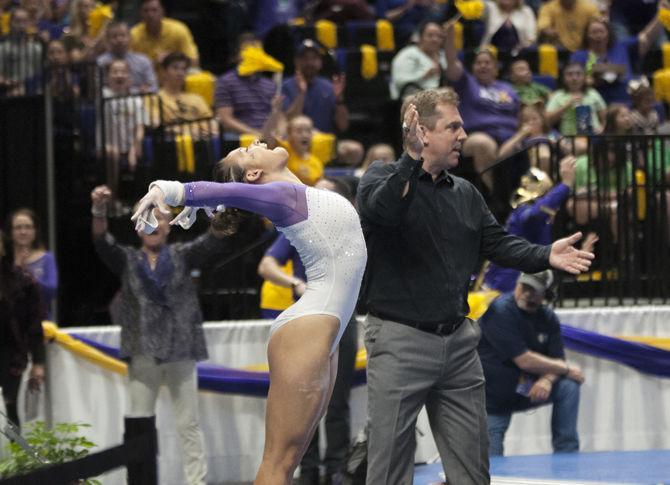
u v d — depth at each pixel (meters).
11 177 24.08
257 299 22.20
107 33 27.16
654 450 18.89
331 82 27.62
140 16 32.16
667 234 21.20
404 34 31.58
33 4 29.61
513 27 30.56
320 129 26.53
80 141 24.48
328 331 10.88
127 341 18.16
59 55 26.61
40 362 19.05
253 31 32.50
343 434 17.42
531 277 18.50
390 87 29.75
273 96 26.36
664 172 20.91
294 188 11.02
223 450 19.97
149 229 10.23
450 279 12.39
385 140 27.39
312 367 10.79
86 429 19.83
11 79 25.30
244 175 11.42
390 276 12.39
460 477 12.56
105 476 18.89
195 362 18.62
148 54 29.06
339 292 11.01
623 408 20.56
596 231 20.94
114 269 18.34
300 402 10.78
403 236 12.30
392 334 12.35
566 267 12.50
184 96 25.94
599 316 20.61
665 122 27.86
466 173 23.80
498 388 18.75
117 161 23.95
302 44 28.45
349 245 11.10
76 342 19.80
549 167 21.09
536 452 20.12
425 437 19.81
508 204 22.58
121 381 19.89
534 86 27.25
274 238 22.45
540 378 18.86
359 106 29.52
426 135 12.40
